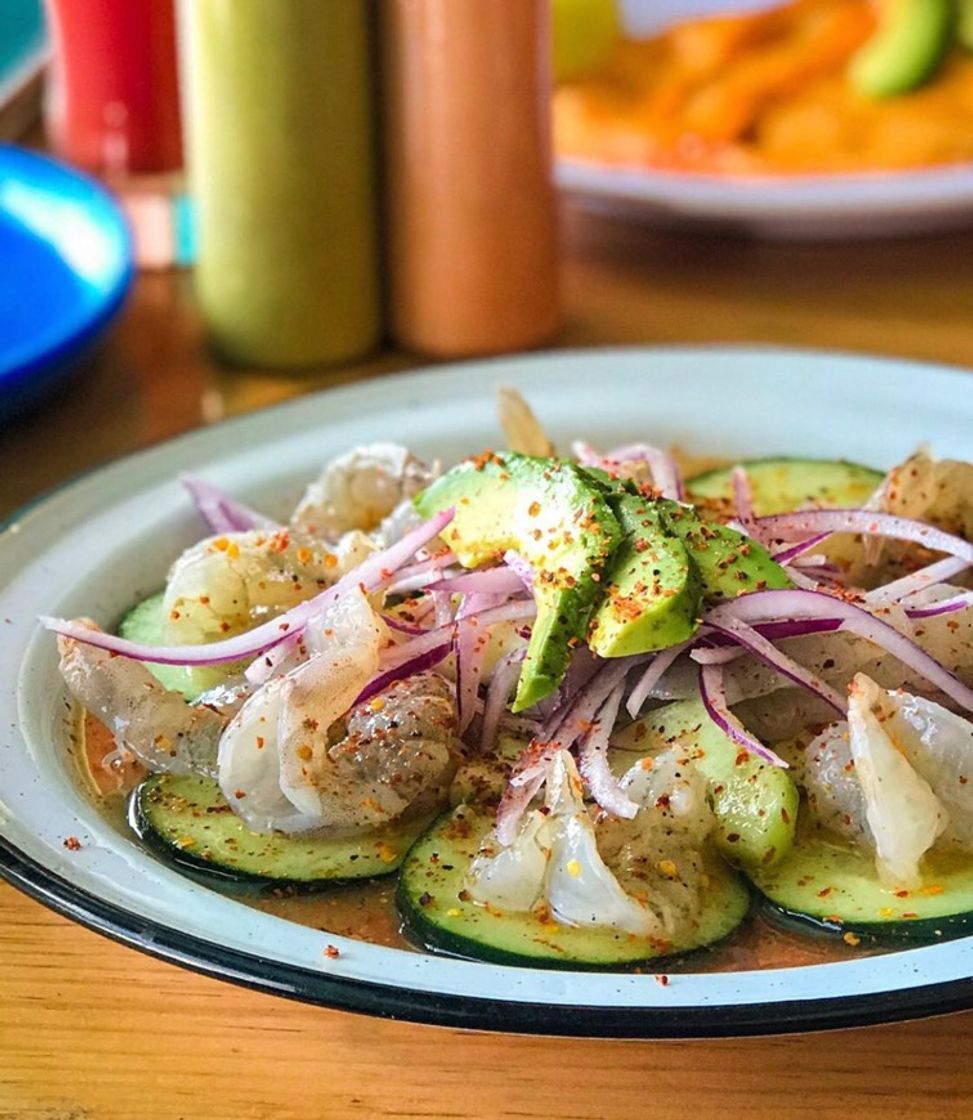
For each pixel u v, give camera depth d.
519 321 0.54
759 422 0.47
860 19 0.67
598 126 0.66
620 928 0.33
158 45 0.61
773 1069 0.32
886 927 0.33
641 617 0.35
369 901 0.34
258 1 0.50
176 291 0.59
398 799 0.35
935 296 0.58
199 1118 0.31
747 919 0.34
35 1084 0.32
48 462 0.49
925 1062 0.32
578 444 0.43
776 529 0.39
